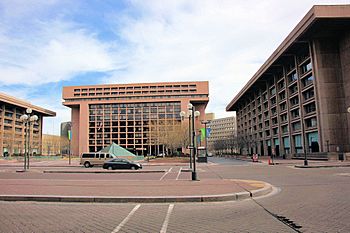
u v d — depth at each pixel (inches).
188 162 2038.6
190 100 5556.1
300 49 2444.6
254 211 362.3
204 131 2174.0
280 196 481.4
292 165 1491.1
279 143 3004.4
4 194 477.7
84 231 274.7
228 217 330.6
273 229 273.3
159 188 551.5
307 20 2038.6
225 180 716.0
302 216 325.7
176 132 3400.6
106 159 1630.2
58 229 282.2
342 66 2149.4
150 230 277.9
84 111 5639.8
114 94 5674.2
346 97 2101.4
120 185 607.5
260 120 3779.5
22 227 290.0
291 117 2726.4
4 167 1643.7
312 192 514.9
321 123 2129.7
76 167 1601.9
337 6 1925.4
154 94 5625.0
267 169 1228.5
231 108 5354.3
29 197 457.7
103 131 5620.1
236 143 4424.2
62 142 5054.1
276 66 2896.2
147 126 5487.2
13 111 4832.7
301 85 2466.8
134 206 409.4
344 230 265.4
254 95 3924.7
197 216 339.3
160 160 2207.2
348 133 2071.9
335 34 2155.5
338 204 391.5
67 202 443.8
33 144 5319.9
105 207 403.5
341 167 1236.5
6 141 4446.4
